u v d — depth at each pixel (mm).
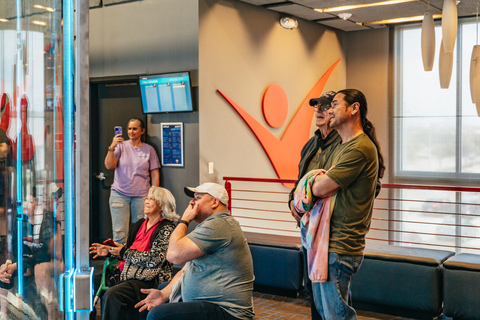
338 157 2590
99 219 6441
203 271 2656
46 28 1045
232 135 6238
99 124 6480
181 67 5793
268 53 6781
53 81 1051
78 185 1071
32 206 1067
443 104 7758
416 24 7895
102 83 6355
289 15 7105
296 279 4457
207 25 5785
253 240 4730
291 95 7254
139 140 5895
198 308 2562
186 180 5836
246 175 6480
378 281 4004
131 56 6137
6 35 1030
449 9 4477
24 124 1056
